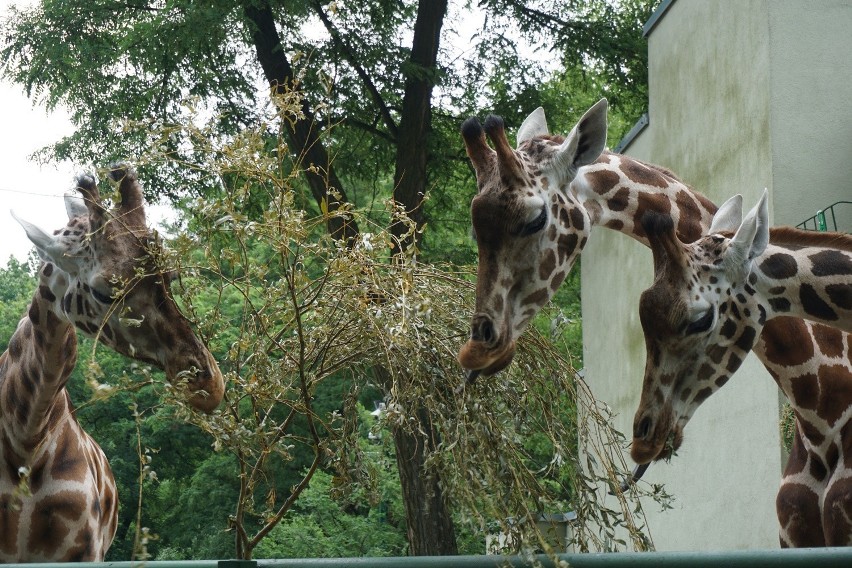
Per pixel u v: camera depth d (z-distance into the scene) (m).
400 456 7.61
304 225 3.46
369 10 12.15
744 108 8.57
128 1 12.06
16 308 26.55
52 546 4.82
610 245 12.05
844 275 4.08
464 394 3.48
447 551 7.60
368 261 3.50
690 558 2.61
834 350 4.53
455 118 13.09
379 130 12.47
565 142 4.17
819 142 8.04
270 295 3.46
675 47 10.20
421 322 3.57
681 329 3.90
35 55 11.73
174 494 18.75
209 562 2.82
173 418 3.26
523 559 2.77
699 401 4.02
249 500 3.30
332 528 14.52
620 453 3.94
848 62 8.15
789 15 8.20
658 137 10.58
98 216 4.12
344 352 3.67
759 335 4.12
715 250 4.07
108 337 4.08
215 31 10.75
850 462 4.38
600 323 12.25
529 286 3.93
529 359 3.92
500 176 3.97
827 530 4.38
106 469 5.48
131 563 2.68
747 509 8.27
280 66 11.66
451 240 13.78
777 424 7.84
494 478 3.29
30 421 4.73
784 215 7.94
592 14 14.09
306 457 15.51
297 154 11.02
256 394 3.42
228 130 11.73
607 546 3.58
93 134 11.76
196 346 3.86
